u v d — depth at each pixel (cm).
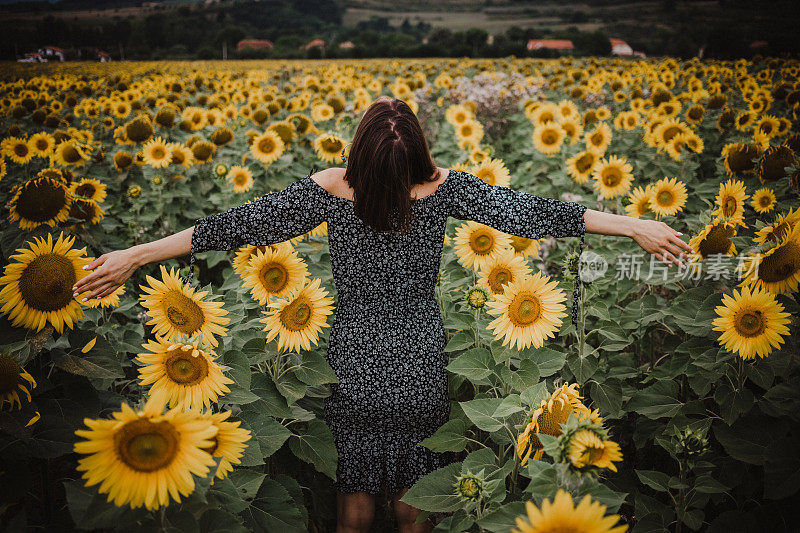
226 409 232
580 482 161
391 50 4803
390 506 301
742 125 632
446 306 331
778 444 220
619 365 314
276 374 249
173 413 151
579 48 5419
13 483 202
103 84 1398
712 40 3456
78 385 224
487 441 300
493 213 246
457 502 208
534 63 2272
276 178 577
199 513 168
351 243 247
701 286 285
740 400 244
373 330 251
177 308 207
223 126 771
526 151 680
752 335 222
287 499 225
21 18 11975
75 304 213
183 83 1336
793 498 234
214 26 12125
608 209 475
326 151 525
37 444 202
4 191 539
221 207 555
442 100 1000
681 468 222
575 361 284
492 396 274
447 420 270
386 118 236
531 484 167
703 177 631
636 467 309
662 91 838
